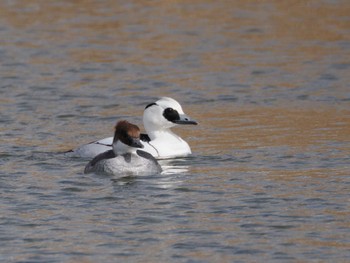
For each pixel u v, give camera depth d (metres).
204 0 37.62
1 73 27.48
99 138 20.45
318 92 25.19
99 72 27.72
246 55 29.80
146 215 14.87
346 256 13.11
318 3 36.91
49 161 18.33
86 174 17.33
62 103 24.05
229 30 33.12
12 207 15.32
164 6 36.84
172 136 19.25
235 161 18.27
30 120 22.17
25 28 33.50
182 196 15.87
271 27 33.44
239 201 15.54
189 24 33.97
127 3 37.41
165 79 26.86
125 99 24.62
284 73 27.48
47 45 31.11
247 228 14.23
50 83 26.31
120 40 31.78
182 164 18.11
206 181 16.78
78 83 26.39
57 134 20.83
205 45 31.11
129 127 17.30
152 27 33.59
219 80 26.70
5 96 24.80
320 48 30.59
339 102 23.95
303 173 17.20
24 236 14.02
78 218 14.77
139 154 17.55
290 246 13.51
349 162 17.95
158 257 13.18
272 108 23.41
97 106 23.81
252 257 13.14
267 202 15.45
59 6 36.88
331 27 33.25
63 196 15.91
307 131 20.84
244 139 20.23
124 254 13.30
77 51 30.34
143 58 29.48
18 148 19.39
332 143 19.61
